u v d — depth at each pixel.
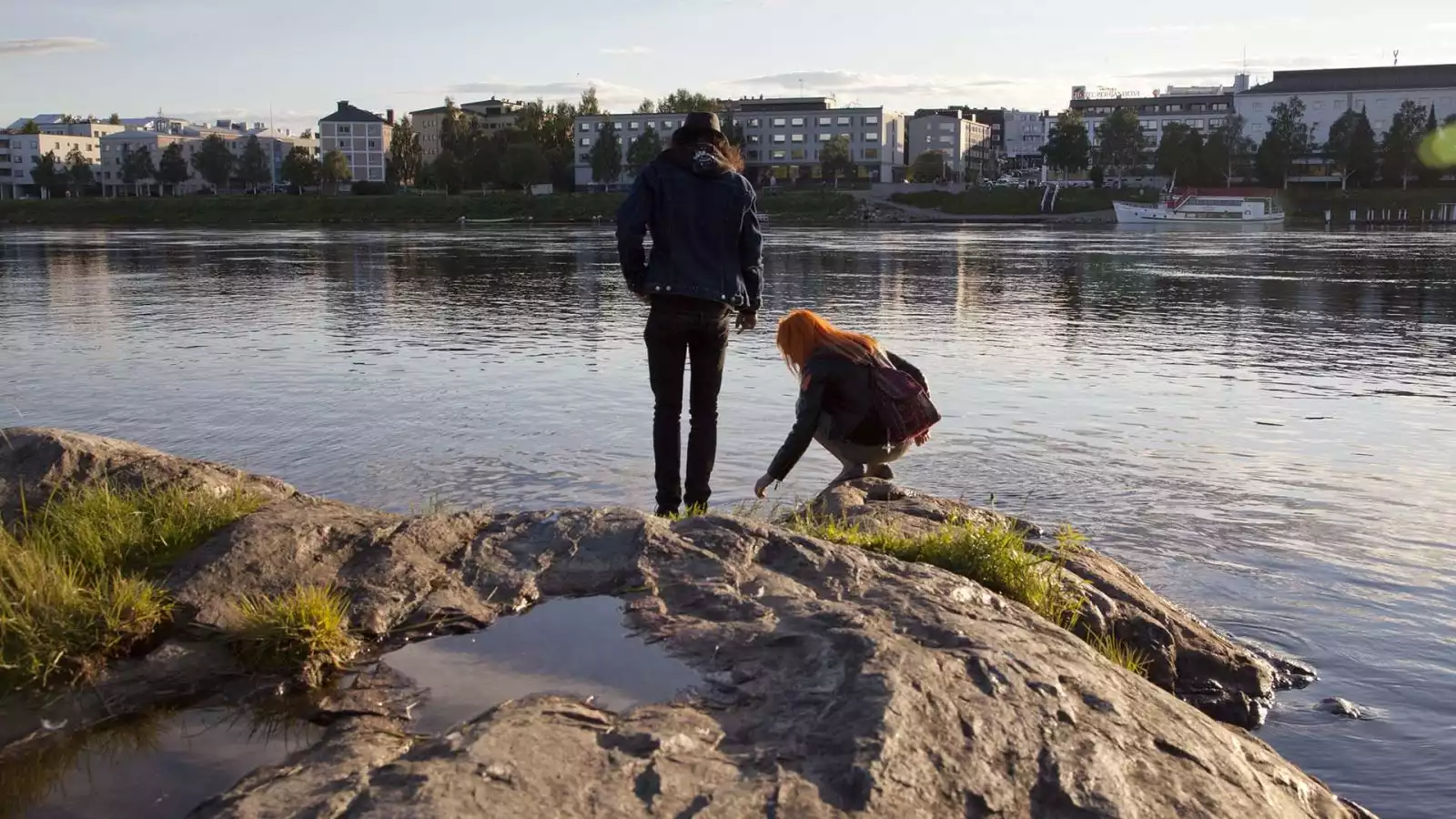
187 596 3.98
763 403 12.05
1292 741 4.46
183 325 19.36
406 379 13.51
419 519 4.55
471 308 22.80
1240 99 159.88
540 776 2.60
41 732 3.27
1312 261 41.66
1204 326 20.08
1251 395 12.77
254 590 4.03
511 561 4.29
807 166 170.25
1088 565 5.70
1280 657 5.28
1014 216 127.00
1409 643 5.46
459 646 3.71
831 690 3.09
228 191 191.50
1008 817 2.68
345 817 2.43
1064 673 3.34
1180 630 5.25
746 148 170.25
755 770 2.73
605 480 8.69
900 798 2.64
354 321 20.08
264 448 9.76
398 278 31.80
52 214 122.94
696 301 6.26
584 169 171.25
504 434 10.33
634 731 2.87
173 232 83.25
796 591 4.01
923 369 14.75
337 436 10.25
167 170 178.12
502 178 144.00
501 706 3.06
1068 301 24.94
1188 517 7.78
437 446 9.84
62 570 3.98
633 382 13.27
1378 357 16.12
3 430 5.31
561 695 3.26
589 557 4.28
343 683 3.50
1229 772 3.11
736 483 8.62
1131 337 18.39
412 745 3.02
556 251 48.75
